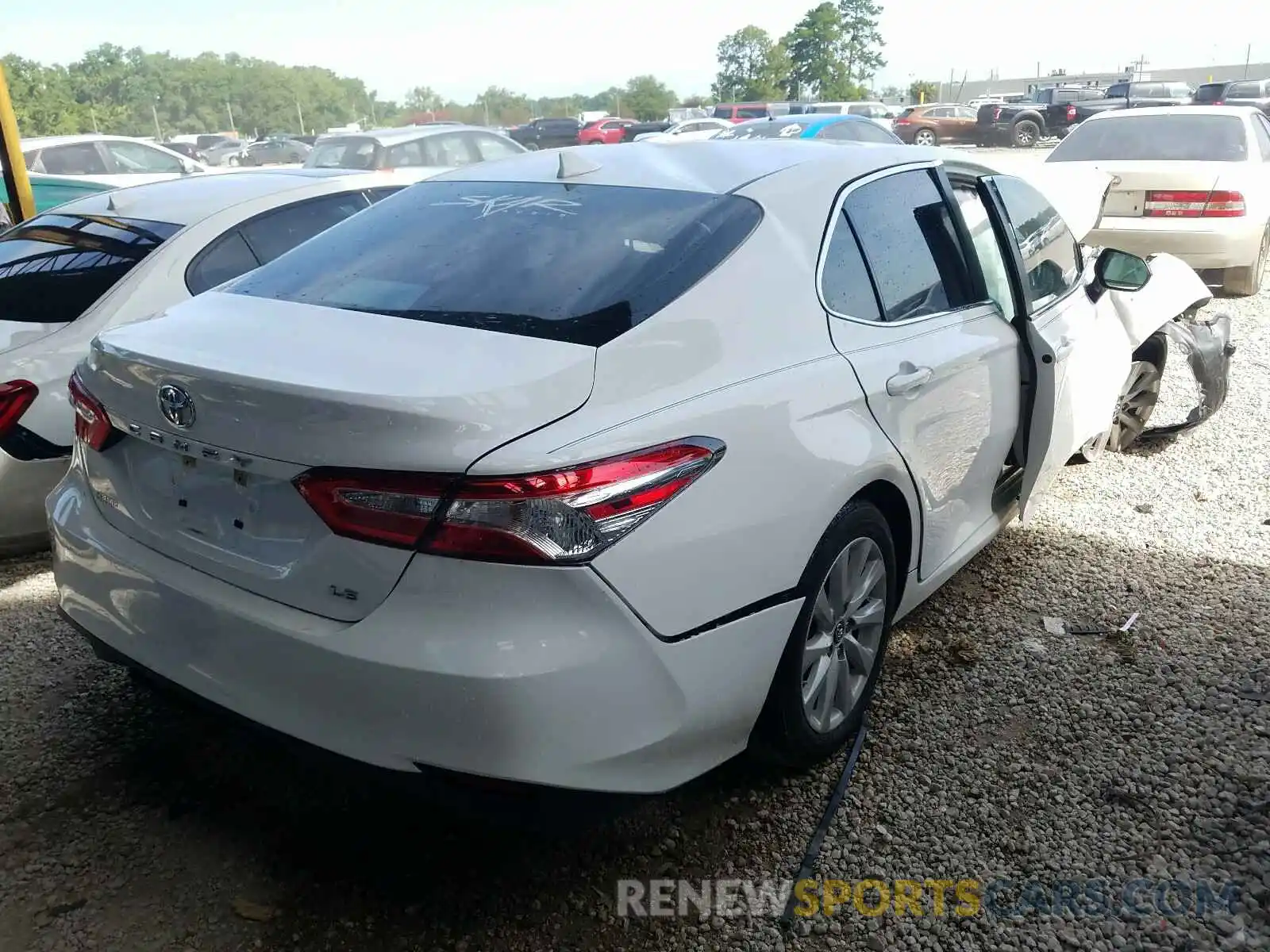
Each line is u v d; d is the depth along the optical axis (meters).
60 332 4.15
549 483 1.98
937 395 3.00
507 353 2.19
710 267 2.53
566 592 2.01
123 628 2.49
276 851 2.57
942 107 37.44
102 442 2.56
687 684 2.22
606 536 2.04
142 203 4.86
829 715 2.79
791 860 2.55
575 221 2.77
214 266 4.57
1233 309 8.32
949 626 3.64
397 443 1.98
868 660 2.93
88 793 2.77
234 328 2.45
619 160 3.14
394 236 2.91
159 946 2.28
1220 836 2.59
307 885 2.46
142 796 2.77
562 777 2.06
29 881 2.46
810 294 2.69
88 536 2.59
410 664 2.00
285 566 2.19
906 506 2.94
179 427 2.27
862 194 3.04
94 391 2.54
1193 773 2.83
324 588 2.12
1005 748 2.96
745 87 82.56
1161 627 3.61
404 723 2.04
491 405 2.02
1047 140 36.59
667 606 2.15
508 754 2.01
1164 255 5.50
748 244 2.63
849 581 2.77
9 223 10.68
